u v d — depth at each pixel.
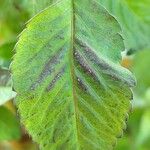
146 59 0.39
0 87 0.22
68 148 0.19
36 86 0.19
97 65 0.19
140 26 0.25
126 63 0.33
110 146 0.19
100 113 0.19
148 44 0.25
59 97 0.19
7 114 0.27
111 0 0.23
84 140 0.19
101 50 0.19
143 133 0.39
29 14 0.25
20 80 0.19
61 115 0.19
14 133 0.27
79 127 0.19
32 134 0.19
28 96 0.19
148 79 0.39
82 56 0.19
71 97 0.19
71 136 0.19
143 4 0.24
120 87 0.19
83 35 0.19
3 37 0.28
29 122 0.19
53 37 0.19
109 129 0.19
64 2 0.19
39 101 0.19
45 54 0.19
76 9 0.19
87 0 0.19
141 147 0.39
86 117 0.19
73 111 0.19
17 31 0.26
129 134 0.38
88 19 0.19
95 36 0.19
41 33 0.19
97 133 0.19
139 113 0.36
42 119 0.19
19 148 0.30
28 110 0.19
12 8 0.26
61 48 0.19
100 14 0.19
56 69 0.19
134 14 0.24
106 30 0.19
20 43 0.19
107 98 0.19
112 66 0.19
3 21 0.27
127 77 0.19
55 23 0.19
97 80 0.19
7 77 0.23
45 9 0.19
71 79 0.19
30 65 0.19
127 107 0.19
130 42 0.24
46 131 0.19
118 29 0.19
